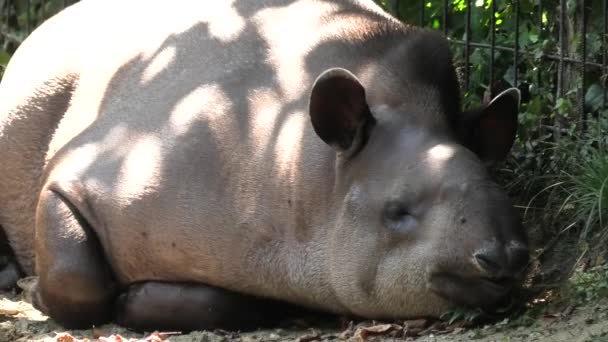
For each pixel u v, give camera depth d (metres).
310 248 10.07
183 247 10.55
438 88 10.01
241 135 10.48
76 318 11.06
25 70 12.54
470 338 9.23
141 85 11.34
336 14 10.93
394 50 10.27
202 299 10.55
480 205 8.97
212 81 10.88
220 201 10.42
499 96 9.88
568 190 11.56
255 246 10.30
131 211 10.71
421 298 9.43
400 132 9.70
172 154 10.68
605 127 11.84
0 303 11.99
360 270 9.67
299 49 10.72
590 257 10.88
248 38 11.04
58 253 10.86
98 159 11.02
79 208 10.91
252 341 10.17
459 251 8.98
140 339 10.52
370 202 9.60
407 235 9.37
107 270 10.97
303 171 10.09
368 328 9.62
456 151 9.41
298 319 10.75
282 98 10.49
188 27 11.48
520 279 9.10
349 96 9.68
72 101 12.00
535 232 11.77
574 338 9.03
